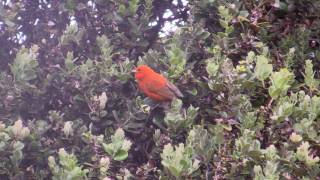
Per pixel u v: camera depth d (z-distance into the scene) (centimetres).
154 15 1141
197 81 948
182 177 754
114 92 999
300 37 1034
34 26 1119
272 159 767
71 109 1008
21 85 970
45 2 1116
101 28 1083
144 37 1084
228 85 863
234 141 848
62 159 818
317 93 909
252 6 1007
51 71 1022
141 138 986
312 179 785
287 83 859
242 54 976
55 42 1093
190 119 871
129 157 980
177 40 995
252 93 890
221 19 992
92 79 983
